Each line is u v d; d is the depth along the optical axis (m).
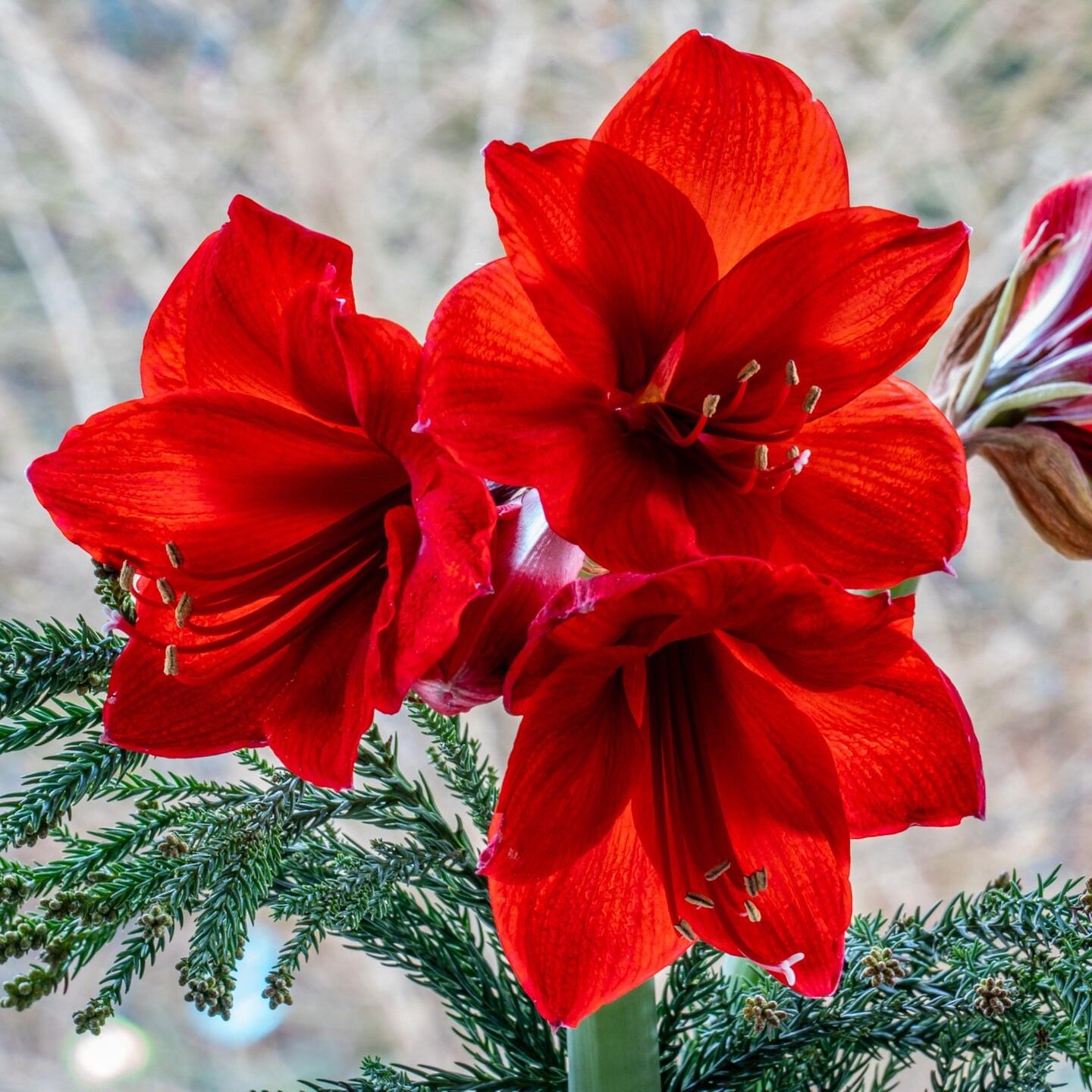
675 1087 1.00
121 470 0.93
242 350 0.93
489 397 0.89
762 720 0.91
